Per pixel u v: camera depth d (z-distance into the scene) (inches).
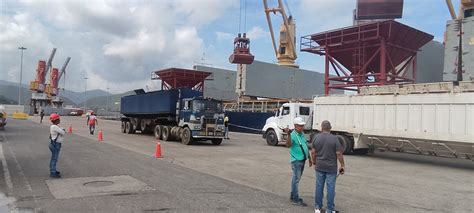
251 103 1876.2
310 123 968.9
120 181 401.7
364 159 751.1
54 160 422.6
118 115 3649.1
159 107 1069.8
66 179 408.2
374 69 1482.5
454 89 642.2
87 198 323.9
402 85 729.0
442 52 1705.2
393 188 423.2
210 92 2598.4
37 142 821.2
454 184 468.1
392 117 733.3
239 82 2496.3
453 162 743.7
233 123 1806.1
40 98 3976.4
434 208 330.0
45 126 1513.3
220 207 303.7
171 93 1008.9
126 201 315.9
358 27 1328.7
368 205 332.5
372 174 534.9
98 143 855.1
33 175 430.3
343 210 311.6
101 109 4274.1
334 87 1439.5
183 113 957.8
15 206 296.8
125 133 1294.3
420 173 564.4
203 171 502.6
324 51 1476.4
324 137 288.8
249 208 303.3
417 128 688.4
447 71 1107.9
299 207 311.7
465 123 619.2
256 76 2507.4
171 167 521.7
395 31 1291.8
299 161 322.0
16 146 732.7
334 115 851.4
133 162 553.3
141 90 1293.1
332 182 284.4
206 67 2662.4
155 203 311.4
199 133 918.4
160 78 2305.6
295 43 2751.0
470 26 1063.0
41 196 329.7
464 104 621.9
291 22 2738.7
